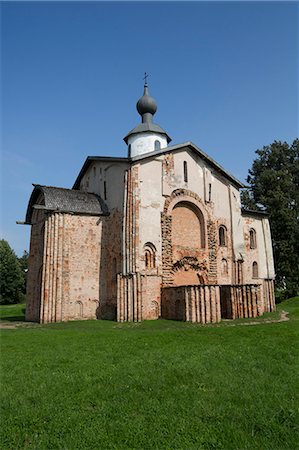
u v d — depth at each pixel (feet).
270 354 34.24
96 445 17.61
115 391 24.16
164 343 40.14
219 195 96.32
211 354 34.09
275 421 20.02
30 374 28.14
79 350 36.65
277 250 134.21
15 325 72.43
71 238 82.23
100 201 88.33
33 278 94.53
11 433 18.78
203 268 87.86
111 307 81.20
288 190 142.10
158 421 19.86
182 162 89.30
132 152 116.37
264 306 97.35
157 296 77.56
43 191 82.58
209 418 20.33
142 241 77.66
